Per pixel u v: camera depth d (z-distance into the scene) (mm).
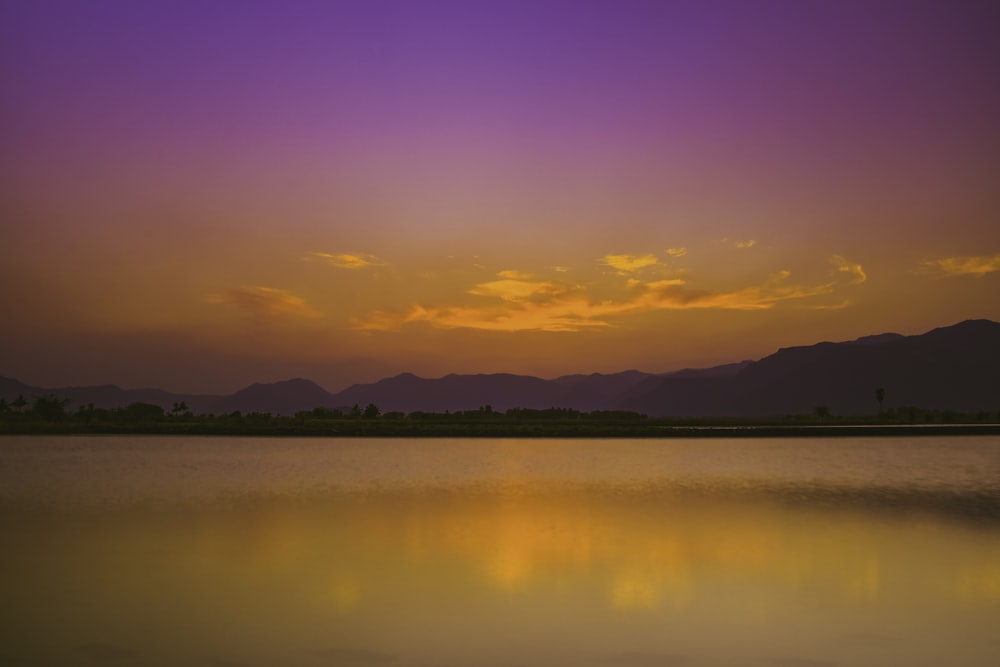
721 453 54656
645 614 13984
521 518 24156
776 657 11859
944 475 37969
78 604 14383
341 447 61000
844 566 17703
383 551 19094
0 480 35031
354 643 12352
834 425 112125
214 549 19219
